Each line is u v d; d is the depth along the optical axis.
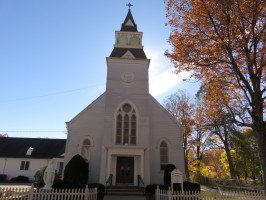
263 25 14.87
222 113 19.11
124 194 22.20
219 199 15.58
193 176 49.47
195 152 47.78
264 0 13.91
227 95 18.48
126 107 27.41
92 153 26.41
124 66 28.69
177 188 19.95
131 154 24.94
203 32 15.88
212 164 56.38
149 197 21.20
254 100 15.49
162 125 27.73
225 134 40.91
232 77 17.03
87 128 27.30
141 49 30.52
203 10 15.27
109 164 24.53
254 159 45.78
